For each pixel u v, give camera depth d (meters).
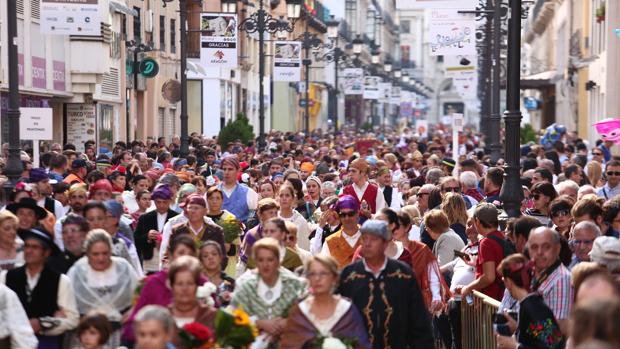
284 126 163.75
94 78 79.56
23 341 21.61
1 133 66.56
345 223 27.91
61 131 82.25
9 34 42.31
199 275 20.34
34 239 22.47
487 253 26.02
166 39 108.06
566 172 47.00
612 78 95.19
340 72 174.00
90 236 22.89
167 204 31.77
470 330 27.11
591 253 21.42
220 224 30.48
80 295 22.89
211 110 119.75
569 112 134.62
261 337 21.64
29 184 33.62
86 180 43.94
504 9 77.12
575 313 12.03
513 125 35.03
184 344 18.78
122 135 92.12
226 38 72.25
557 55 158.75
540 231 20.97
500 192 35.88
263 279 21.89
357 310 20.56
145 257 31.00
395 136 161.25
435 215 30.17
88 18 50.97
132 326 21.20
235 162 37.28
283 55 101.50
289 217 33.12
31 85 70.56
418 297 22.14
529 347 20.22
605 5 96.75
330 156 68.44
